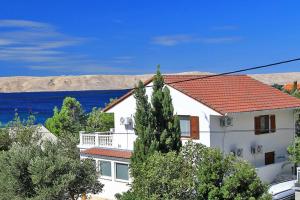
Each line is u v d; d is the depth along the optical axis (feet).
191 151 72.18
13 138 143.95
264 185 68.95
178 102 117.60
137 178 75.41
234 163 69.82
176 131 88.33
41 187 83.56
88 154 127.95
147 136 86.84
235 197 66.64
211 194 67.21
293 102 131.54
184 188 69.31
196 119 114.42
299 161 108.68
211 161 69.41
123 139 128.47
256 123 122.52
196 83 125.18
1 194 85.51
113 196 123.34
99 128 169.89
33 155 87.25
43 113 503.61
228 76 138.31
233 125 116.78
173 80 121.60
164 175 69.87
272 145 126.62
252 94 128.67
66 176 84.28
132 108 127.44
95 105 595.06
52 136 160.15
